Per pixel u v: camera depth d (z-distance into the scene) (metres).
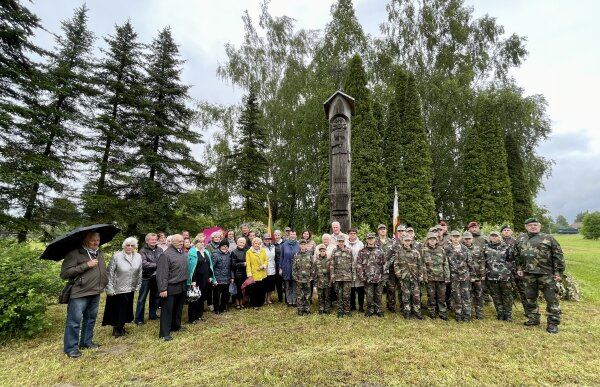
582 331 5.48
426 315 6.48
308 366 4.09
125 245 5.66
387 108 18.00
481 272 6.37
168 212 13.47
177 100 14.86
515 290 7.86
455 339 5.03
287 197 19.36
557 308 5.49
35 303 5.30
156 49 14.66
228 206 17.84
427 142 17.03
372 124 15.12
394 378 3.78
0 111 8.60
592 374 3.87
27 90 10.32
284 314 6.59
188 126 15.29
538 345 4.80
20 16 9.10
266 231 11.66
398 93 17.27
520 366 4.08
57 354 4.70
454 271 6.23
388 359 4.28
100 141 13.25
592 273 12.77
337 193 8.65
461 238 7.50
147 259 6.42
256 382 3.74
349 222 8.66
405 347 4.68
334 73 18.52
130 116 13.77
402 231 7.77
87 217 12.02
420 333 5.33
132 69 14.16
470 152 17.25
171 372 4.05
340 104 8.91
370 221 14.13
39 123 11.31
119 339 5.33
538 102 19.73
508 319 6.14
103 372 4.09
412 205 15.03
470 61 19.59
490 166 16.88
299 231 18.69
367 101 15.38
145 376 3.96
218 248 7.08
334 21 19.45
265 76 20.19
